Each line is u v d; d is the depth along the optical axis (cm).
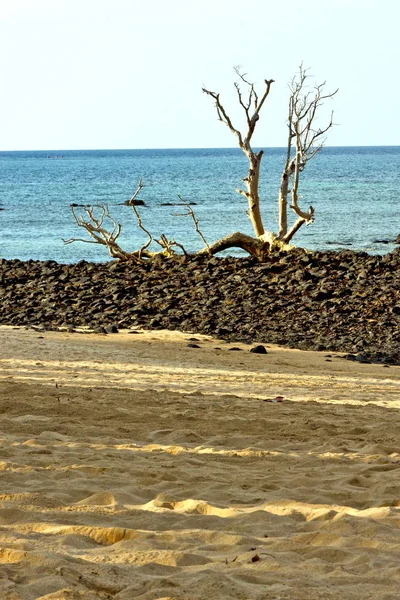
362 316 3781
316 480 1093
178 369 2580
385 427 1528
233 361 2877
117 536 809
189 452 1280
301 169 5588
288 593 618
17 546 755
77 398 1770
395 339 3438
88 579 653
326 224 9212
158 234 8538
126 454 1245
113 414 1588
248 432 1480
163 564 715
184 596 612
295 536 815
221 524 872
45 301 4131
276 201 12162
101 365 2572
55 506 941
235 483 1082
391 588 638
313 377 2541
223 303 4038
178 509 943
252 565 702
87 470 1131
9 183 18100
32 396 1758
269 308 3928
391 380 2562
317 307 3931
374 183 16562
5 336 3188
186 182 17700
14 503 941
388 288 4159
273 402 1891
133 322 3741
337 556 738
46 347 2936
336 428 1523
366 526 831
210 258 5019
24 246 7794
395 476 1105
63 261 6869
